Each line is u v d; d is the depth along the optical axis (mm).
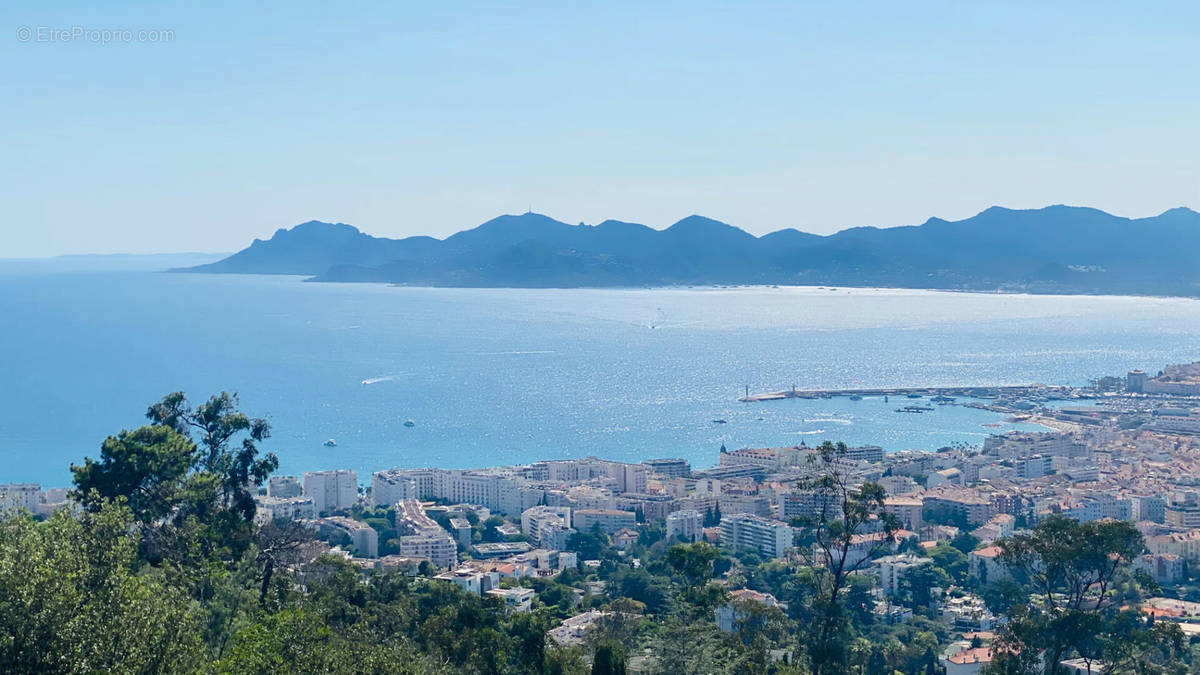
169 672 77438
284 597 136000
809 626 135625
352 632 127688
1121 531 111125
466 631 144000
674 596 158750
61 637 72500
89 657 73188
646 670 130750
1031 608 126125
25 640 71688
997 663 117000
